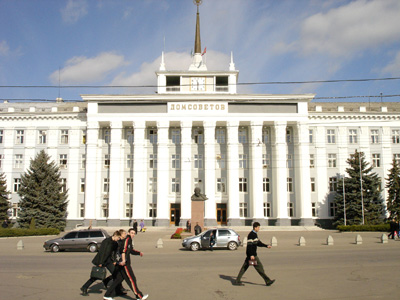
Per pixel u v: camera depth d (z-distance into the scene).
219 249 27.28
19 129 54.78
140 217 50.31
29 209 46.59
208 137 51.22
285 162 51.03
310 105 57.44
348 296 11.41
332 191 53.06
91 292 12.36
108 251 11.87
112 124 51.47
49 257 22.98
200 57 56.16
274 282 13.59
